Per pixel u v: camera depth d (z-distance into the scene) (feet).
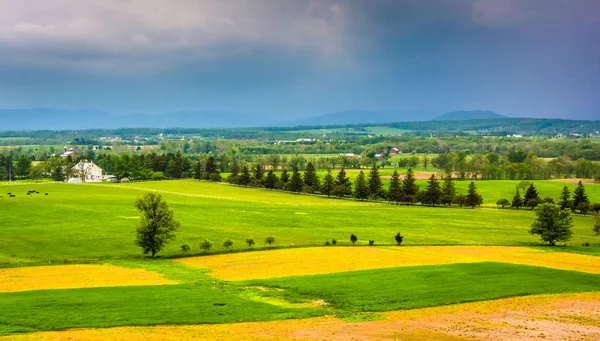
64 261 293.02
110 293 213.05
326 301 209.15
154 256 315.37
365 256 311.27
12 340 158.40
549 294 220.43
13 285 229.04
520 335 172.76
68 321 176.35
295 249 339.77
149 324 176.76
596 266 288.30
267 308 197.47
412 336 170.40
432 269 265.95
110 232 384.88
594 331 177.78
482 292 221.05
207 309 193.77
